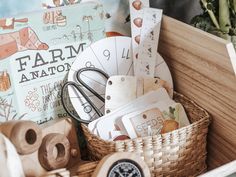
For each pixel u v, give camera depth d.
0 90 0.73
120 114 0.78
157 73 0.85
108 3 0.83
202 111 0.79
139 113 0.79
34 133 0.68
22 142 0.65
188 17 0.95
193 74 0.80
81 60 0.79
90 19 0.80
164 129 0.79
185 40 0.78
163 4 0.92
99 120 0.77
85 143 0.84
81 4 0.78
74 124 0.80
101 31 0.82
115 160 0.65
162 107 0.80
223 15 0.81
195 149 0.78
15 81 0.74
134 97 0.81
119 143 0.70
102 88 0.82
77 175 0.68
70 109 0.81
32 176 0.69
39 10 0.75
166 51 0.86
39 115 0.78
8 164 0.60
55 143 0.70
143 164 0.67
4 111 0.74
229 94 0.72
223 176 0.68
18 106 0.75
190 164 0.79
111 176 0.65
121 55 0.83
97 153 0.74
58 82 0.79
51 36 0.76
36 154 0.70
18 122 0.67
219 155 0.81
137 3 0.83
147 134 0.77
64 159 0.72
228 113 0.74
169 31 0.83
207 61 0.74
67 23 0.77
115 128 0.77
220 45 0.69
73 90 0.78
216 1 0.83
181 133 0.74
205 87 0.77
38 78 0.77
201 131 0.77
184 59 0.81
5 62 0.73
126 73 0.85
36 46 0.75
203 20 0.85
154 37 0.84
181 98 0.85
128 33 0.88
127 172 0.67
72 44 0.79
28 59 0.75
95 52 0.80
